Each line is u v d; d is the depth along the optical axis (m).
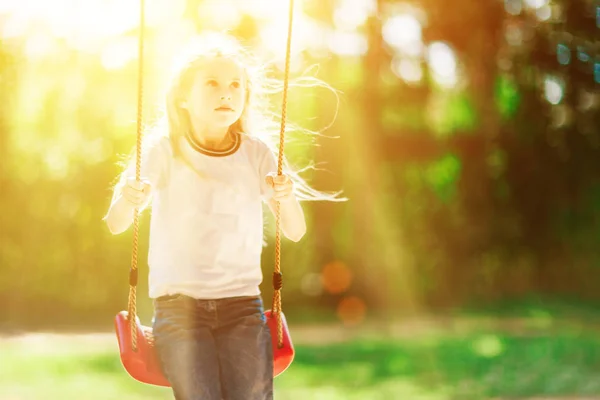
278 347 3.34
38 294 26.25
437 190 26.17
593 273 25.95
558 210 25.88
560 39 24.84
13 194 26.23
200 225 3.24
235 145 3.41
